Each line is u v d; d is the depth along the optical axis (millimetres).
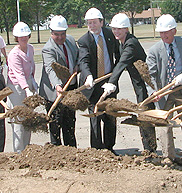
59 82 6035
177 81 5402
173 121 5406
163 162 5777
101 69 6406
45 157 5605
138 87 6465
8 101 6465
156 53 5914
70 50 6508
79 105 5496
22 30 6215
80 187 4668
